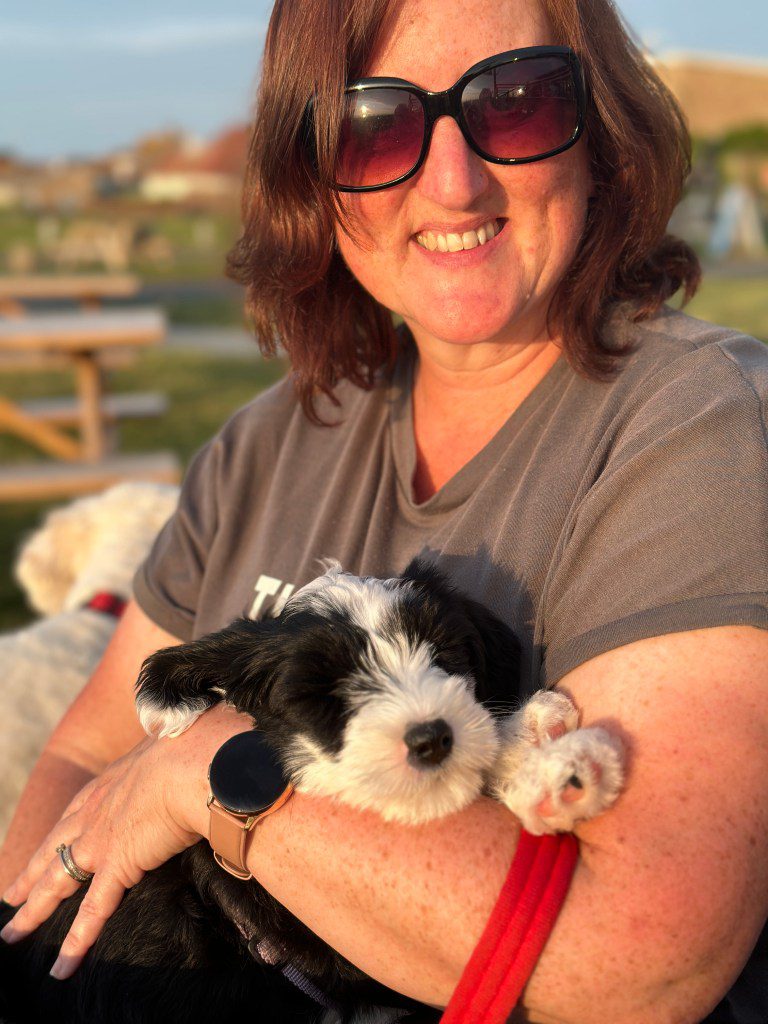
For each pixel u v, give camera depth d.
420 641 0.60
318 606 0.62
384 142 0.66
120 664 0.80
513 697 0.60
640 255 0.68
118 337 2.39
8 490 2.13
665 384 0.61
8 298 3.06
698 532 0.54
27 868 0.69
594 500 0.58
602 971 0.48
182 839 0.61
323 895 0.53
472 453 0.70
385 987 0.61
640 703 0.52
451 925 0.50
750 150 10.80
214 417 3.53
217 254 10.62
